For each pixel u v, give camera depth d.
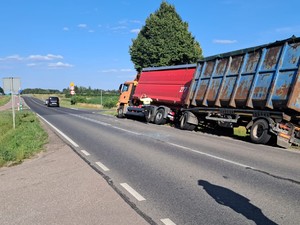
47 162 9.55
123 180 7.31
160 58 41.94
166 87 22.97
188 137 15.27
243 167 8.66
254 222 4.87
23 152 10.84
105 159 9.80
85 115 33.41
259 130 13.54
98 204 5.70
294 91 12.12
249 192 6.37
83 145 12.69
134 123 23.33
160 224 4.80
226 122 15.75
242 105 14.73
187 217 5.07
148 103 24.41
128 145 12.62
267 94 13.28
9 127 23.25
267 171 8.20
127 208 5.48
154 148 11.87
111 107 54.91
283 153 11.18
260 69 13.91
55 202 5.86
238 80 15.09
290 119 12.71
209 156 10.27
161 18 42.81
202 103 17.66
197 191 6.45
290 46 12.73
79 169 8.48
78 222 4.90
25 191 6.64
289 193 6.31
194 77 18.92
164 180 7.30
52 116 32.19
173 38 41.88
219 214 5.20
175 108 22.11
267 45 13.73
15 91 21.16
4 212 5.46
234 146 12.56
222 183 7.03
